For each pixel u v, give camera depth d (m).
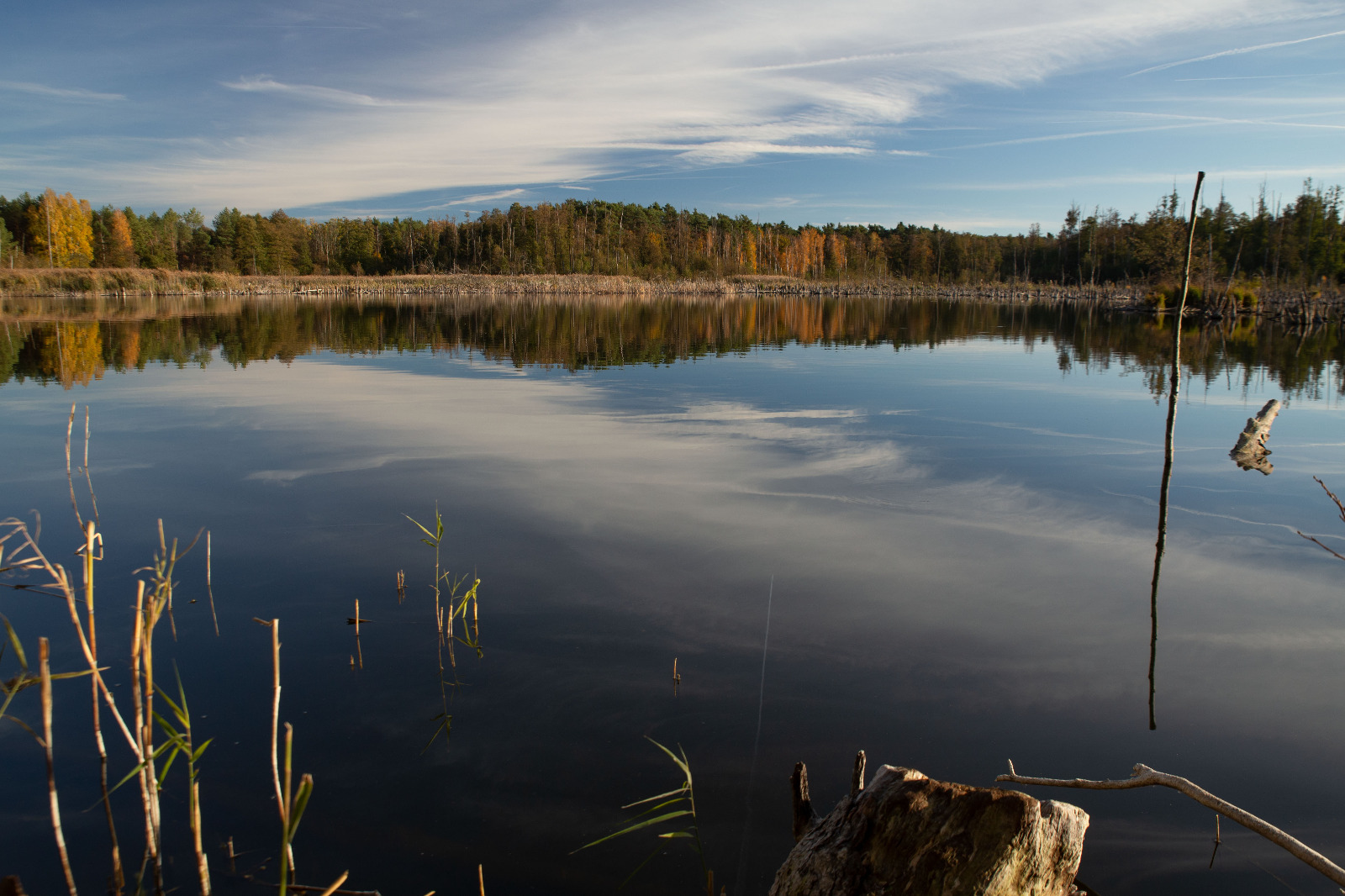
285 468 7.26
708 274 77.44
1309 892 2.50
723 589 4.72
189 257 77.06
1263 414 8.96
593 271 74.69
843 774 3.03
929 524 5.93
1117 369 14.87
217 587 4.68
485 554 5.23
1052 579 4.93
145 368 14.07
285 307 34.78
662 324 26.56
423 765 3.09
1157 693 3.64
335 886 2.20
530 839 2.72
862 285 73.69
